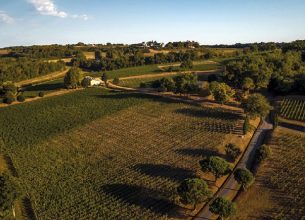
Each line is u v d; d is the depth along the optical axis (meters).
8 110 151.38
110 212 70.88
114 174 87.25
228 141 99.56
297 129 107.38
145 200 74.25
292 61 189.62
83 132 119.38
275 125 107.06
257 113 111.38
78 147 106.88
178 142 103.56
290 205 68.44
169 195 75.06
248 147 97.31
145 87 181.88
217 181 80.38
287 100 134.00
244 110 115.44
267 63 184.25
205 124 115.44
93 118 132.88
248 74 154.38
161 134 111.75
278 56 198.25
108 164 93.38
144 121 125.94
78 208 73.38
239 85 158.00
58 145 109.25
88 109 145.50
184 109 133.88
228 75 162.88
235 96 141.50
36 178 88.12
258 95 116.19
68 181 85.62
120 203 73.94
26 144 110.75
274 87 149.88
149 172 86.44
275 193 73.25
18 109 152.25
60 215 71.25
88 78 194.62
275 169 82.69
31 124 131.00
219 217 66.38
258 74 151.38
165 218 67.38
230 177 82.06
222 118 119.12
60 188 82.50
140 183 81.25
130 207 72.06
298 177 78.00
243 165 87.44
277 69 174.62
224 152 93.19
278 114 119.75
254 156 90.94
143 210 70.69
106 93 171.38
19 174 90.25
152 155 96.50
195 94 156.00
